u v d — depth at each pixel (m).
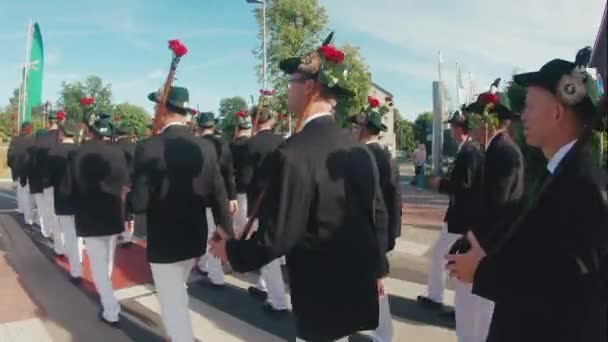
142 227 9.03
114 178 4.39
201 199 3.31
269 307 4.76
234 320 4.50
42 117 15.97
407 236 8.06
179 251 3.21
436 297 4.73
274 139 5.49
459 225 3.84
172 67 3.23
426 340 4.00
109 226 4.33
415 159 20.36
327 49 2.26
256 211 2.35
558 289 1.52
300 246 2.16
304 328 2.21
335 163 2.15
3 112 37.78
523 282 1.59
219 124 8.63
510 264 1.63
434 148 16.34
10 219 10.00
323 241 2.13
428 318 4.48
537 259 1.55
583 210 1.46
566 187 1.50
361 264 2.22
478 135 3.64
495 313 1.74
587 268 1.47
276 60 21.69
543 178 1.73
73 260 5.75
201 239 3.35
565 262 1.49
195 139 3.37
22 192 9.62
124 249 7.32
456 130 4.10
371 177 2.34
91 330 4.25
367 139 3.86
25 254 7.08
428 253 6.92
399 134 55.84
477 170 3.70
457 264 1.98
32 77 17.22
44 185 6.73
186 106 3.34
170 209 3.19
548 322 1.55
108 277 4.43
